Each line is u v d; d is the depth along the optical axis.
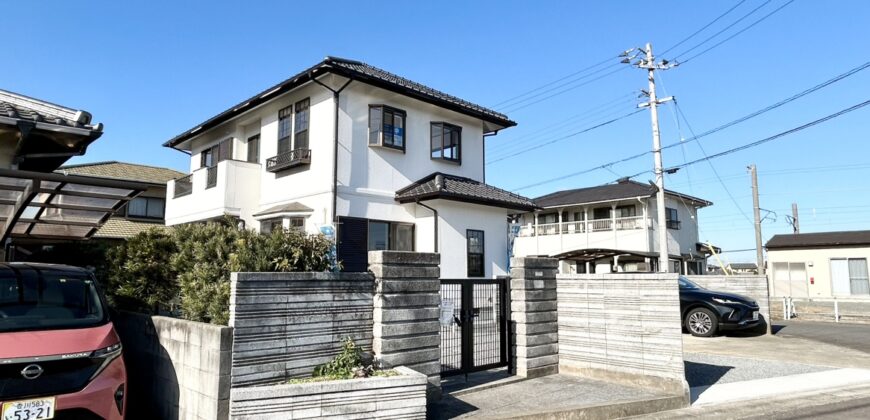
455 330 6.55
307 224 12.66
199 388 4.37
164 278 6.27
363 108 13.02
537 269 7.17
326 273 4.90
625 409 5.60
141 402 5.37
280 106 14.13
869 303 22.06
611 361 6.73
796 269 26.11
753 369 8.13
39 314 4.57
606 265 25.44
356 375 4.67
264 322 4.42
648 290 6.49
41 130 6.44
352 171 12.57
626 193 25.86
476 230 14.07
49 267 5.27
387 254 5.31
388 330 5.21
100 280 6.68
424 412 4.72
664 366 6.24
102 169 19.11
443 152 14.80
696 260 28.58
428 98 13.79
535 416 5.16
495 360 6.90
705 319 11.99
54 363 3.96
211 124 16.11
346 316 5.02
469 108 14.96
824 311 18.61
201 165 17.86
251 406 4.02
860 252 24.47
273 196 13.96
